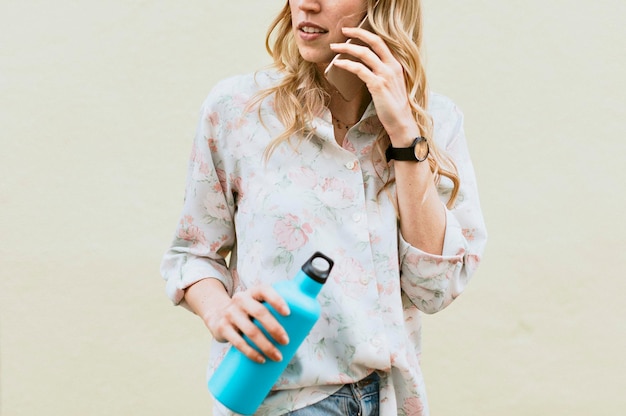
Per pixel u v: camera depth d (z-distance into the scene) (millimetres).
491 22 3195
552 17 3193
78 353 3217
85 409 3219
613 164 3201
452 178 1762
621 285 3219
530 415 3232
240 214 1669
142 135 3209
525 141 3205
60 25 3191
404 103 1615
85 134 3199
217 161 1696
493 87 3203
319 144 1648
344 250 1625
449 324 3246
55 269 3205
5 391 3205
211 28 3205
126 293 3221
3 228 3195
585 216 3213
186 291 1693
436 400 3238
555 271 3223
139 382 3225
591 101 3197
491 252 3229
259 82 1699
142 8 3207
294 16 1604
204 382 3234
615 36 3191
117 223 3215
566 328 3230
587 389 3232
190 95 3217
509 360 3244
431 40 3197
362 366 1614
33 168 3195
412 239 1670
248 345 1419
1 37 3184
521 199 3217
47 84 3186
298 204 1613
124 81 3205
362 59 1584
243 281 1646
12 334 3205
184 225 1738
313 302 1418
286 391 1604
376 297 1621
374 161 1679
